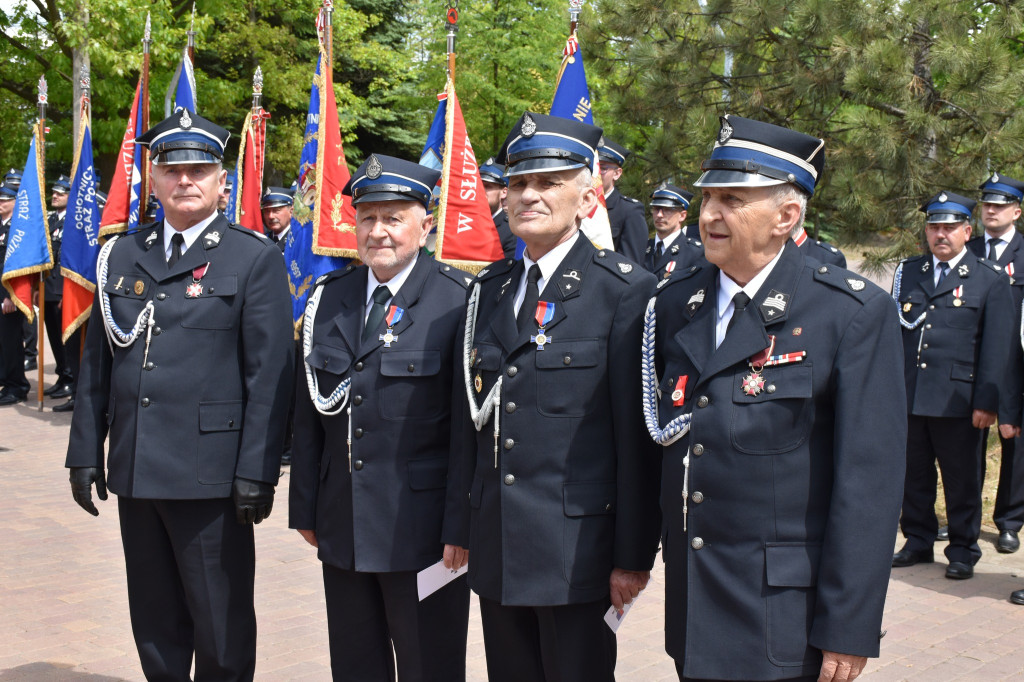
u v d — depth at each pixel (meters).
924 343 5.94
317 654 4.32
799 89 9.52
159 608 3.62
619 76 11.38
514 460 2.86
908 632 4.78
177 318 3.51
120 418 3.52
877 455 2.32
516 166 2.85
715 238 2.46
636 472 2.78
